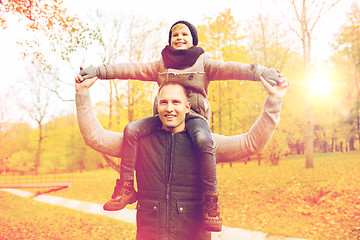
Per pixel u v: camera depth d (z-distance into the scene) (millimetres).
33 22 5316
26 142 47469
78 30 5219
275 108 1763
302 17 16141
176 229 1763
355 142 39938
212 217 1676
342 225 6824
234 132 14883
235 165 27203
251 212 8875
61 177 29688
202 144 1718
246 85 14453
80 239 7008
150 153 1834
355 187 9664
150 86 10750
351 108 26938
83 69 1913
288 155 34125
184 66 1946
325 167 15258
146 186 1835
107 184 17719
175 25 2043
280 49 17516
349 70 25266
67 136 37531
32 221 9109
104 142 1940
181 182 1793
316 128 37062
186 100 1849
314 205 8820
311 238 6262
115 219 9242
